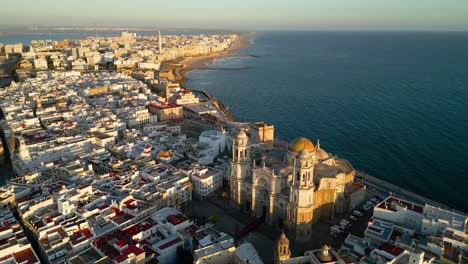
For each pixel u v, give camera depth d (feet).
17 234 600.39
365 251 560.20
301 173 615.16
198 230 615.98
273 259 597.52
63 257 561.84
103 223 632.38
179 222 622.13
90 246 583.58
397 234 597.52
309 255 510.17
